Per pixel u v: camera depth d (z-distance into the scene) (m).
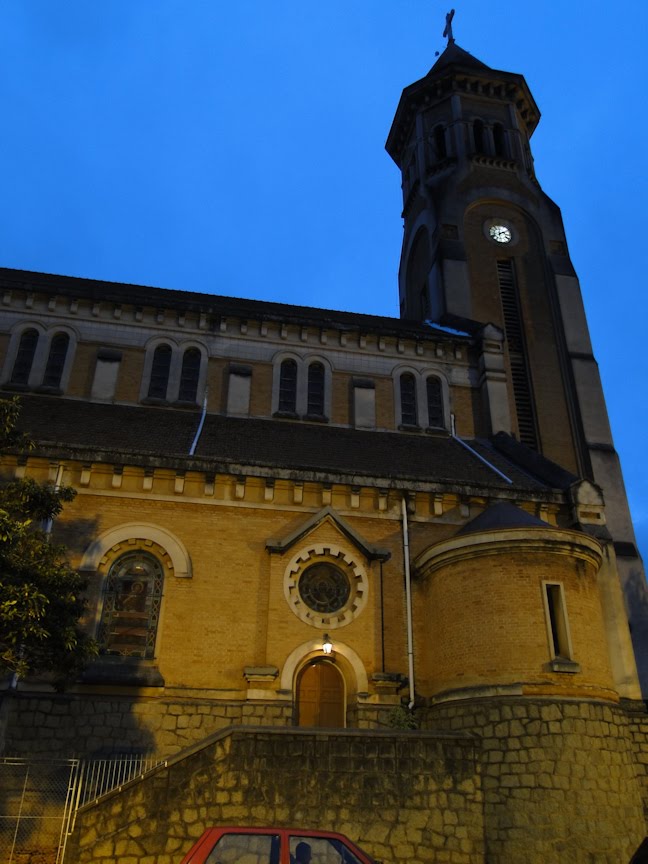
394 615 20.22
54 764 16.70
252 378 27.50
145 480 20.27
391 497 21.67
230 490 20.72
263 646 19.20
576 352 33.41
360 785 14.56
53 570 14.72
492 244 36.47
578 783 15.95
